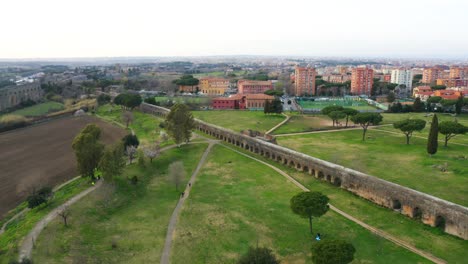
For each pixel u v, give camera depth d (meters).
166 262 55.62
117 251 58.62
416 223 67.75
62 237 60.94
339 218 69.88
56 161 118.69
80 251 57.50
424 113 199.00
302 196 61.69
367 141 133.88
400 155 112.94
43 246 57.22
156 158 110.12
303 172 98.19
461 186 84.06
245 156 115.62
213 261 56.00
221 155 117.06
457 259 55.53
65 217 65.44
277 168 102.69
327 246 48.03
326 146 126.69
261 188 87.00
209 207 76.06
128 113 182.88
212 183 91.00
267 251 48.94
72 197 77.94
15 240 60.00
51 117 195.38
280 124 169.38
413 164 102.81
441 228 65.50
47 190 77.06
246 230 65.75
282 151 107.12
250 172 99.25
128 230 66.12
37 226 64.25
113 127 172.88
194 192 85.00
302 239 62.22
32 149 134.12
